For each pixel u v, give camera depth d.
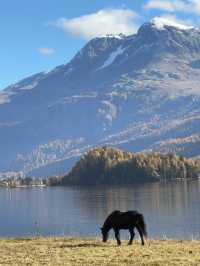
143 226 49.22
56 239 55.19
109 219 50.28
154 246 47.53
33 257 42.91
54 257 42.53
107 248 46.50
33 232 160.12
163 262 39.25
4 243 52.88
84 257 42.03
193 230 143.00
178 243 49.94
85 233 142.75
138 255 42.38
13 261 41.34
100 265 38.81
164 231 142.38
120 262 39.72
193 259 40.28
